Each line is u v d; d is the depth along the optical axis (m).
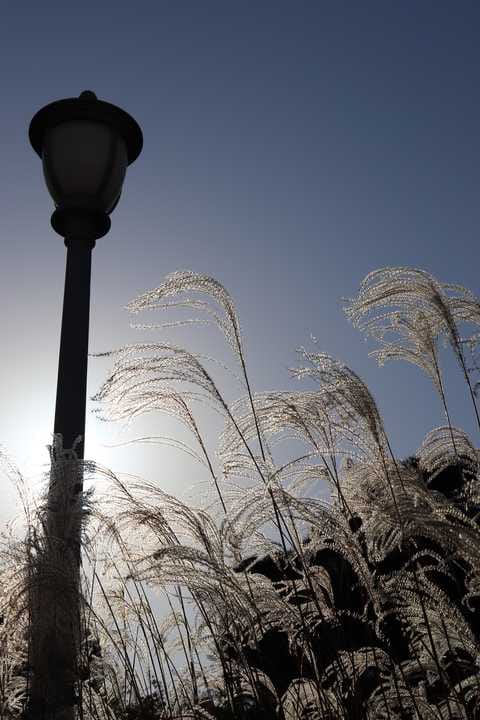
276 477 3.85
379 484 3.82
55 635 4.04
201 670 4.18
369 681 3.82
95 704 4.16
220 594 3.69
